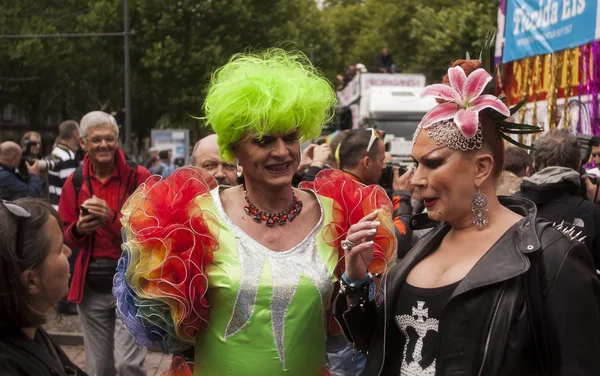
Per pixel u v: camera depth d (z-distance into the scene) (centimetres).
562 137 358
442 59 2592
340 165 415
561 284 180
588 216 331
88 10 2891
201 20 2850
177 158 2197
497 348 181
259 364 214
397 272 209
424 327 196
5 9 2778
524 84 663
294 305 216
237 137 221
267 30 2919
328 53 3272
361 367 396
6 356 164
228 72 231
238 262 218
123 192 418
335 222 233
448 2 3319
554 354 180
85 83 3116
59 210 421
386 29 3756
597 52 535
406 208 368
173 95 2845
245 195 231
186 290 214
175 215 220
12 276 170
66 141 680
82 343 630
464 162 194
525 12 658
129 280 216
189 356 238
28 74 2995
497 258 187
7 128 3953
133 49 2839
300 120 219
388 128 1655
